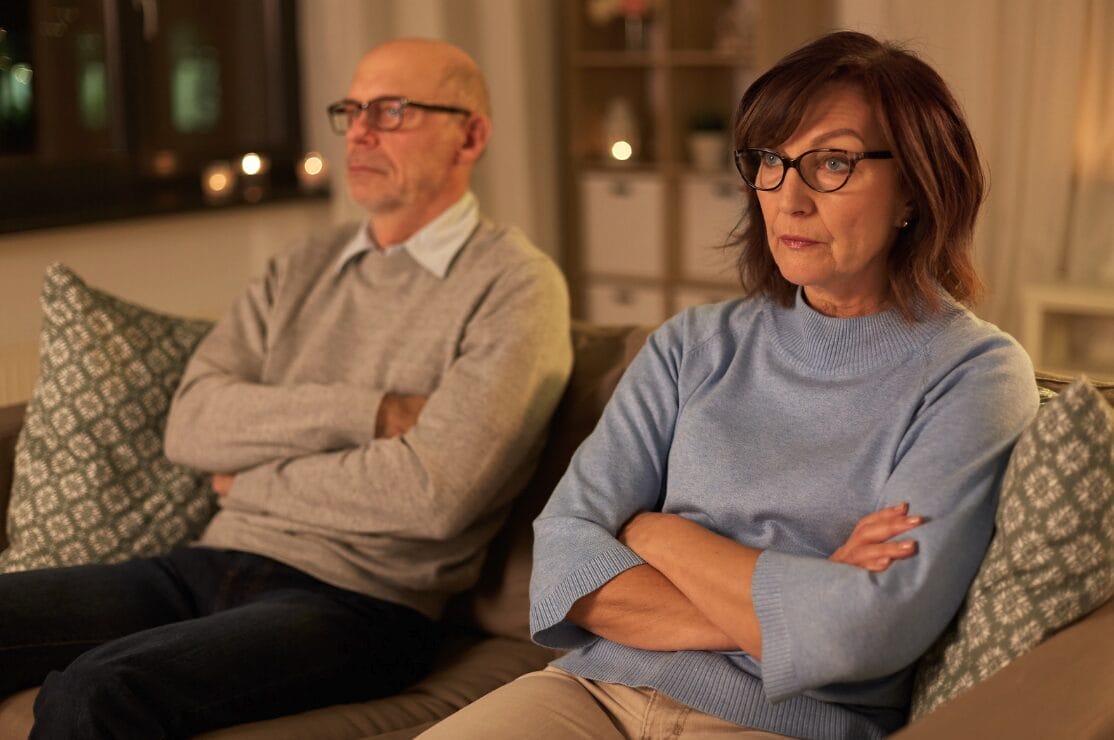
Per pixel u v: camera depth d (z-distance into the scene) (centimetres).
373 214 221
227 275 400
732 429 158
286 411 205
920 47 392
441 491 190
